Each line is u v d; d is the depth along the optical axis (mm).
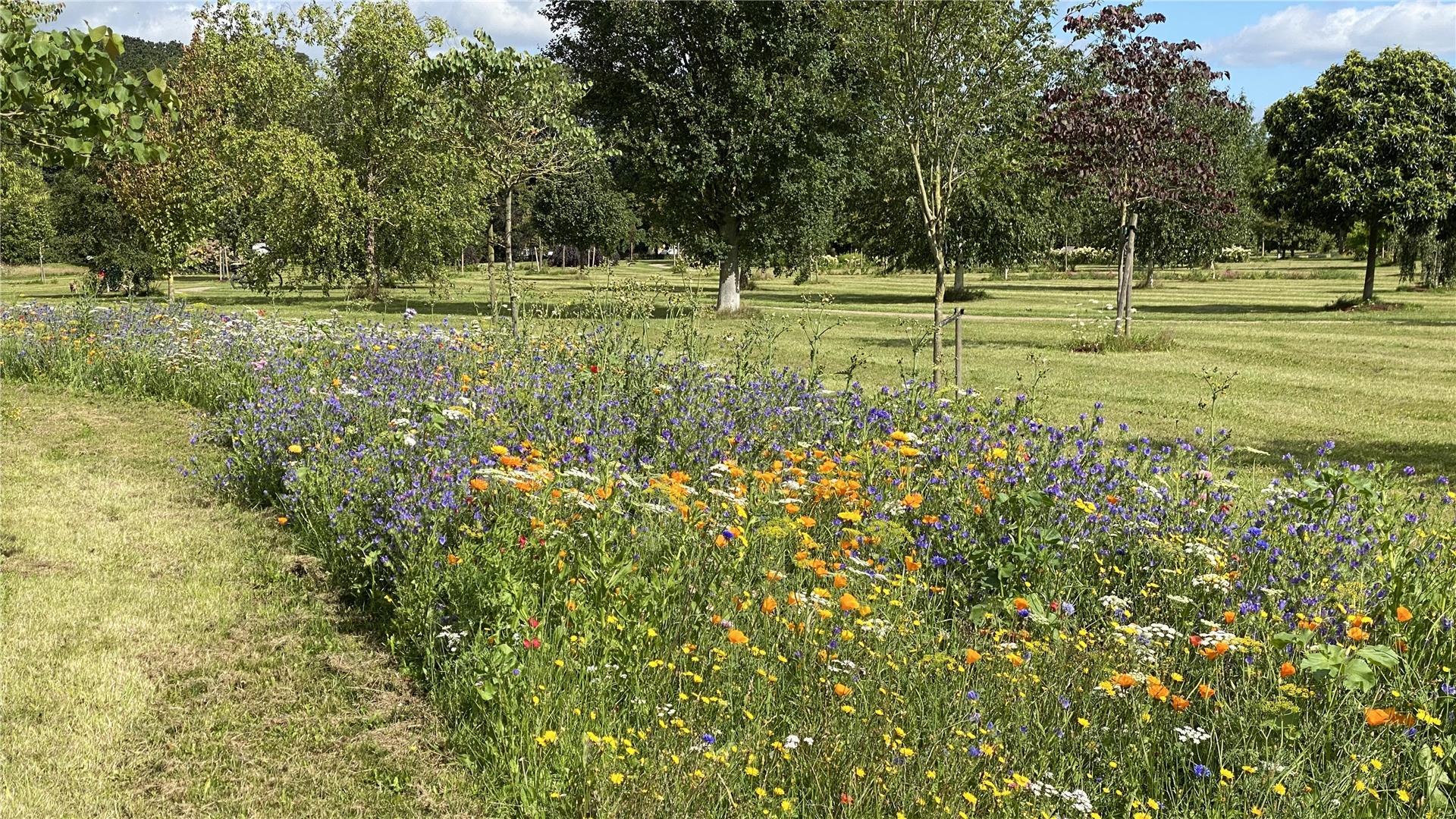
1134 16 22703
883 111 14719
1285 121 41312
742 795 4148
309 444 8359
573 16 33719
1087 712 4805
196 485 9023
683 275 23547
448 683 5168
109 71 5656
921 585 5824
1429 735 4477
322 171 32781
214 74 34188
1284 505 6551
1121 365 21016
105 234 41031
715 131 32344
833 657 4930
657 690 4793
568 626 5176
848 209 47156
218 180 31641
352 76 35312
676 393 9211
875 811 4035
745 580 5703
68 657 5602
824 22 15219
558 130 19234
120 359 14211
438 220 34438
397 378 10312
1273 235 102500
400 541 6148
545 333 13688
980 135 14711
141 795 4371
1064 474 7090
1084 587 5867
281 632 6016
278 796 4387
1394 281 63438
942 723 4562
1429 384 18250
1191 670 5102
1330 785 3980
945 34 13750
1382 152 39156
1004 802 4051
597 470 6770
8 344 15391
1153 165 23781
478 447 7727
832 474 6852
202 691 5293
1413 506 6887
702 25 31875
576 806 4129
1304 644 4602
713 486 7414
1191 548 5930
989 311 39656
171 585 6664
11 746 4676
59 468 9617
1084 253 83500
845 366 19250
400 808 4305
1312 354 23031
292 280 34656
